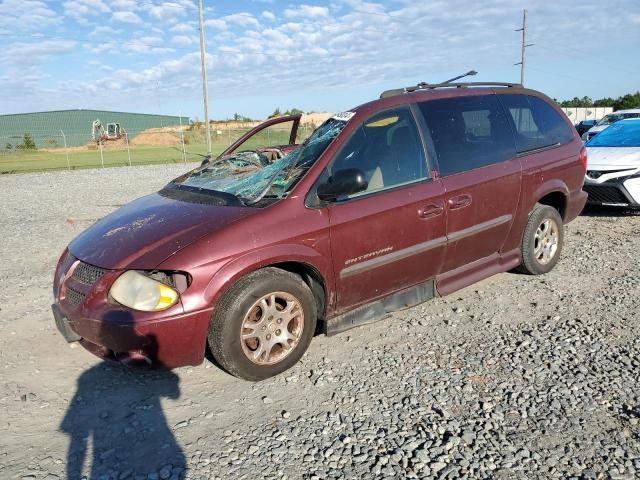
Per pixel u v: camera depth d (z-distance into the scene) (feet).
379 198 13.16
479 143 15.71
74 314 11.38
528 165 16.62
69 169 80.94
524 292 16.94
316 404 11.07
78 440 10.14
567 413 10.41
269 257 11.48
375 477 8.82
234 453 9.57
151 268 10.90
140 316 10.68
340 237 12.48
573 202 18.78
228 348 11.30
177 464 9.30
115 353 11.10
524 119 17.47
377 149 13.58
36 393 11.85
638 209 28.40
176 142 147.64
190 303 10.82
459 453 9.36
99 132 133.39
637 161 26.78
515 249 17.20
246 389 11.78
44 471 9.24
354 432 10.07
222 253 11.12
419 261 14.07
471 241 15.21
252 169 16.01
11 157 114.11
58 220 33.37
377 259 13.20
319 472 8.99
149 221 12.64
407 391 11.43
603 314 14.99
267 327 11.81
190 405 11.22
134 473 9.11
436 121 14.83
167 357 10.98
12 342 14.42
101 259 11.61
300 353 12.44
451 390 11.41
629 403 10.66
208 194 13.75
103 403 11.43
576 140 18.94
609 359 12.46
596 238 23.56
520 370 12.14
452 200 14.40
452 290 15.21
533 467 8.95
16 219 34.32
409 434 9.93
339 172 12.14
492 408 10.69
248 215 11.80
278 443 9.81
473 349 13.26
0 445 10.03
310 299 12.40
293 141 20.43
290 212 12.01
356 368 12.51
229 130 133.59
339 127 13.38
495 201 15.58
